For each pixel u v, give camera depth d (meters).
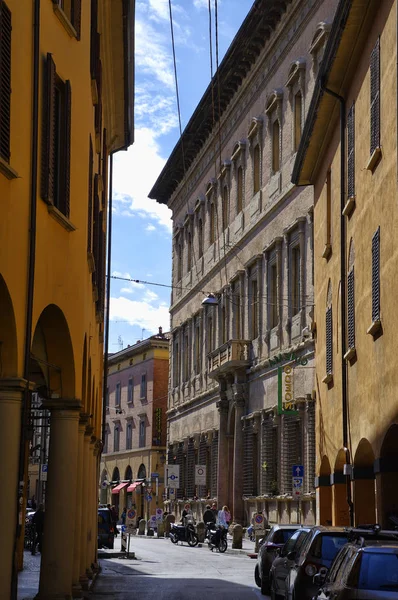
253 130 50.31
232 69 51.84
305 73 42.53
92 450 29.52
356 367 24.03
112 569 34.94
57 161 17.95
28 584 25.11
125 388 98.31
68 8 18.83
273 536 25.91
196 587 27.50
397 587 10.89
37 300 16.38
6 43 14.04
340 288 26.95
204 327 61.34
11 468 14.90
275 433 46.12
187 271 67.31
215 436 56.97
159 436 89.00
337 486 28.34
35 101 15.73
